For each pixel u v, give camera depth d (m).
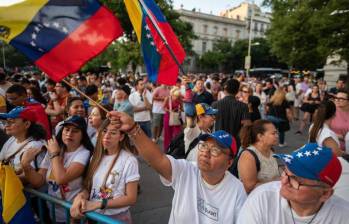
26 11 2.37
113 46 33.16
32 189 2.51
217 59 60.91
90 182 2.46
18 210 2.33
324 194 1.47
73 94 6.36
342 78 9.46
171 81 3.13
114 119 1.99
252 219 1.62
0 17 2.33
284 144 8.20
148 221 3.99
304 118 10.02
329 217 1.54
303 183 1.44
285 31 18.05
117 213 2.38
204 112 3.28
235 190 1.92
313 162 1.42
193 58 63.56
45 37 2.37
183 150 3.49
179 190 1.98
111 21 2.51
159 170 1.99
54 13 2.41
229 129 4.28
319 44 16.06
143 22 2.96
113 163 2.41
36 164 2.91
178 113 6.77
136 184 2.38
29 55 2.33
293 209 1.58
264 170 2.74
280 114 7.74
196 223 1.91
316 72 34.41
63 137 2.68
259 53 59.56
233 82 4.43
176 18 31.59
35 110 2.88
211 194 1.92
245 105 4.36
